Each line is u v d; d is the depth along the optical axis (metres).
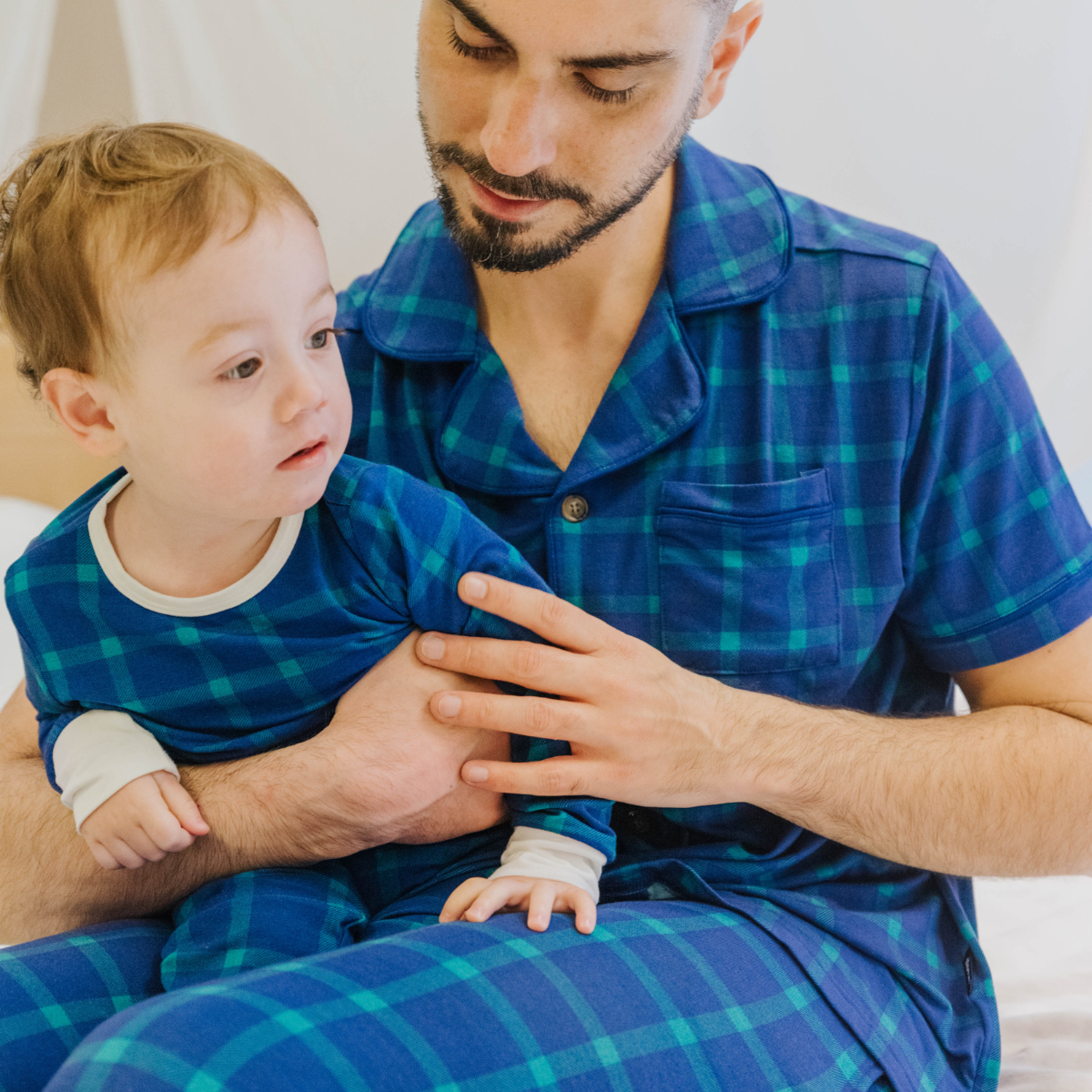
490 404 1.07
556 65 0.87
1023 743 1.00
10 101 1.56
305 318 0.84
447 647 0.96
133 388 0.84
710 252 1.06
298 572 0.93
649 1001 0.82
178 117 1.60
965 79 1.48
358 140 1.60
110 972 0.90
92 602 0.95
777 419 1.05
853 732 1.00
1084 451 1.55
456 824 0.99
